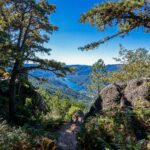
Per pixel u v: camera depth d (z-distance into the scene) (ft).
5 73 87.45
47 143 51.29
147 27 36.32
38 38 82.89
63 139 64.69
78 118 93.97
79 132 49.21
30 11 82.79
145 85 59.82
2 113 85.46
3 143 44.75
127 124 45.29
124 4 33.94
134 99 59.67
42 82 89.71
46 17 83.46
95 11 35.88
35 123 83.97
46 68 82.58
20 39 83.25
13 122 82.12
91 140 46.03
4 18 81.25
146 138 43.62
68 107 136.46
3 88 102.22
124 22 37.78
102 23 37.76
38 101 119.55
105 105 62.90
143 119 46.98
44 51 82.38
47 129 77.82
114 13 36.27
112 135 44.73
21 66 83.87
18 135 51.08
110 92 64.08
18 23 81.87
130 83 63.16
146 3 33.78
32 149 48.78
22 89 114.11
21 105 101.81
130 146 36.86
